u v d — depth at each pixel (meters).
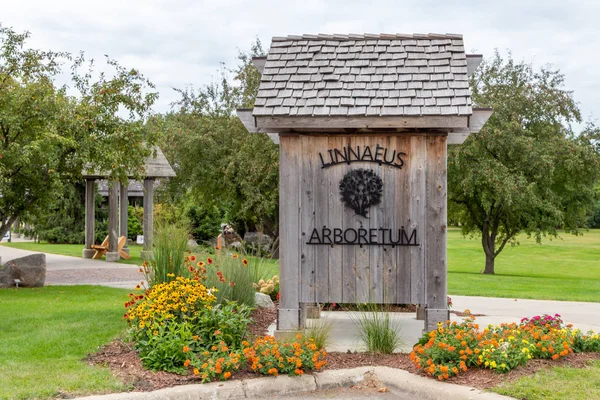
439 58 7.71
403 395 5.85
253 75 26.05
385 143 7.33
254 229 30.14
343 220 7.38
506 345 6.48
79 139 14.76
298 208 7.41
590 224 65.88
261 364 6.21
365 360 6.77
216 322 7.11
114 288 14.02
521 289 15.39
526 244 45.78
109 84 15.57
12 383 5.77
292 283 7.41
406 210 7.30
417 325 8.84
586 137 23.67
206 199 27.30
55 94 14.58
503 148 22.17
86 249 23.94
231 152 25.88
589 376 5.84
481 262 31.41
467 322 7.25
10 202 15.16
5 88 14.12
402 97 7.12
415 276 7.29
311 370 6.33
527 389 5.44
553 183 23.61
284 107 7.09
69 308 10.39
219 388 5.77
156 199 27.59
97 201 34.34
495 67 23.64
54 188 15.05
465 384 5.75
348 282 7.36
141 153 15.85
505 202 22.12
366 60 7.77
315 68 7.66
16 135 14.16
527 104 22.73
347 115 6.94
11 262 14.22
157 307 7.14
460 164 21.88
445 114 6.85
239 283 9.31
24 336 7.81
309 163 7.41
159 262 8.98
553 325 7.39
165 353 6.33
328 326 7.75
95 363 6.55
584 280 20.09
